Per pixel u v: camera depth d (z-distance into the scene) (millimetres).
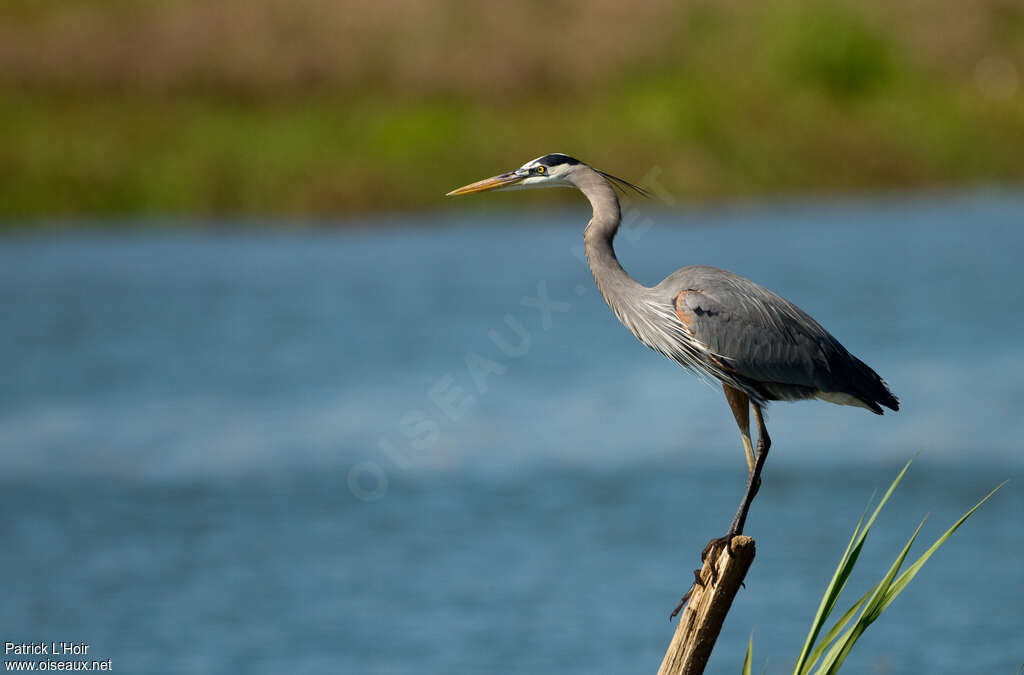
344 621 10492
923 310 21312
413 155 32531
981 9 44719
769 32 39188
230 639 10211
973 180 35938
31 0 42312
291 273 25297
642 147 33156
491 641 10070
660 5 40531
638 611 10703
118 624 10578
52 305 22531
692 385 17922
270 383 17734
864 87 38719
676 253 26500
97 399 17062
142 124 34094
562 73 37625
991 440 14953
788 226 30281
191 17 39062
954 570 11484
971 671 9469
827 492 13602
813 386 7164
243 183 31172
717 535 12461
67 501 13555
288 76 37188
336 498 13609
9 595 11070
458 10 40094
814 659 5715
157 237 29062
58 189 30391
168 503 13461
